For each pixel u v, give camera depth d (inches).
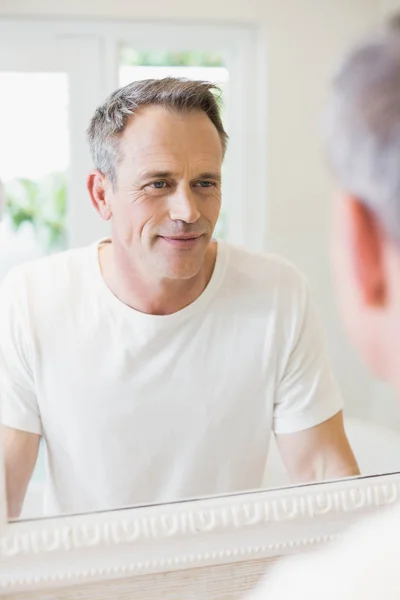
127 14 32.6
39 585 24.5
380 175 9.2
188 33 33.7
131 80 33.5
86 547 24.4
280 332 32.0
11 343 30.1
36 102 31.9
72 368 30.5
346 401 32.0
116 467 30.5
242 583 26.8
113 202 30.1
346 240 9.9
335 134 9.8
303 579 12.5
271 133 34.3
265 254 33.1
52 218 32.4
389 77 9.1
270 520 26.0
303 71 33.6
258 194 34.5
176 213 28.7
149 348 30.7
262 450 32.7
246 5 33.5
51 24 31.9
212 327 31.2
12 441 29.3
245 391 32.0
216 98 29.5
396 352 10.4
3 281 31.1
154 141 28.3
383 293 10.0
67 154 32.6
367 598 11.5
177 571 26.0
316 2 33.2
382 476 27.7
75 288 31.0
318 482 27.2
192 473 31.3
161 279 29.8
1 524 23.9
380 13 31.9
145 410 30.8
